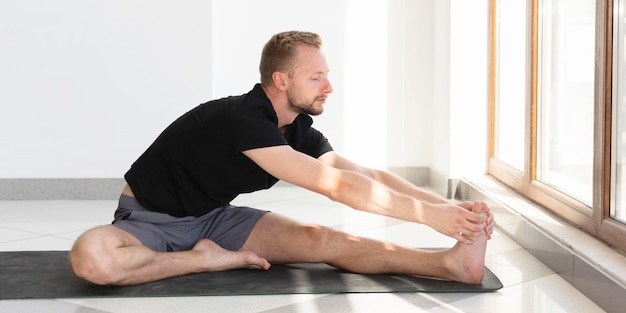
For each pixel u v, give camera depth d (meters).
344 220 4.19
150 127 4.98
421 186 5.37
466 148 4.76
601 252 2.82
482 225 2.58
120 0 4.90
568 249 2.91
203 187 2.84
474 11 4.70
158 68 4.95
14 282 2.82
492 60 4.66
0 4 4.87
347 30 5.31
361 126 5.38
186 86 4.96
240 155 2.74
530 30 3.84
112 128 4.96
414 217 2.56
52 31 4.90
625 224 2.84
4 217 4.32
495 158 4.68
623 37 2.82
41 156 4.97
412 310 2.54
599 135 2.98
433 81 5.29
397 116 5.37
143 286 2.74
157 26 4.92
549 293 2.76
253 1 5.27
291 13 5.29
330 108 5.36
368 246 2.90
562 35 3.50
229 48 5.28
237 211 3.03
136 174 2.88
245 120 2.68
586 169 3.25
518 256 3.32
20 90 4.93
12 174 4.96
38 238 3.73
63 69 4.93
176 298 2.64
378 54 5.33
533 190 3.85
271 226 2.99
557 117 3.59
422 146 5.39
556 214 3.54
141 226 2.82
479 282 2.80
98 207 4.66
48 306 2.57
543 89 3.77
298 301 2.62
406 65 5.34
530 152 3.89
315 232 2.95
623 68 2.83
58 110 4.95
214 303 2.60
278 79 2.73
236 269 2.97
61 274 2.93
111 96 4.95
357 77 5.34
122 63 4.93
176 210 2.88
